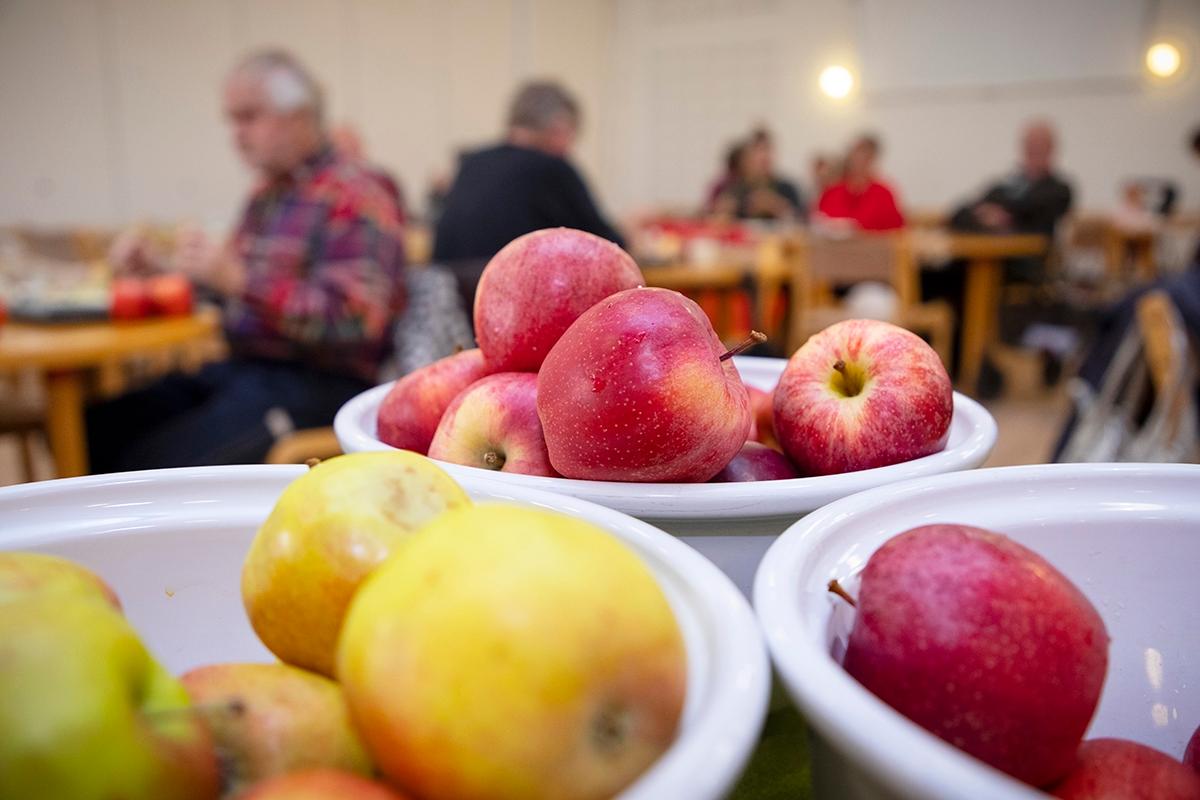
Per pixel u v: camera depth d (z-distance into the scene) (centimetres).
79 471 153
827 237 332
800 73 647
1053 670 29
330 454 164
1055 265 446
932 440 49
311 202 166
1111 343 187
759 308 293
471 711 22
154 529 41
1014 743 29
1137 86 518
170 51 503
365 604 26
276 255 166
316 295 161
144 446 153
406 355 170
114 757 22
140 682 25
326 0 565
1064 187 438
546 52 686
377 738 24
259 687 29
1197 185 511
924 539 32
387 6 596
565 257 53
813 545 34
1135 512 40
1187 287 170
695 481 44
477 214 209
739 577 42
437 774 23
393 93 611
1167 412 171
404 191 567
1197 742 36
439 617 23
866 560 36
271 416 159
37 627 24
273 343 167
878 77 611
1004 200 440
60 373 148
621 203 771
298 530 32
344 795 24
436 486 34
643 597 25
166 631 41
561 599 23
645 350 42
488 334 55
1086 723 30
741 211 539
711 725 22
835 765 28
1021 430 328
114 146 492
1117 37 520
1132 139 527
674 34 706
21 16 452
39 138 468
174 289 166
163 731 24
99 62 479
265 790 24
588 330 44
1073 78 538
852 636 32
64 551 39
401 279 172
